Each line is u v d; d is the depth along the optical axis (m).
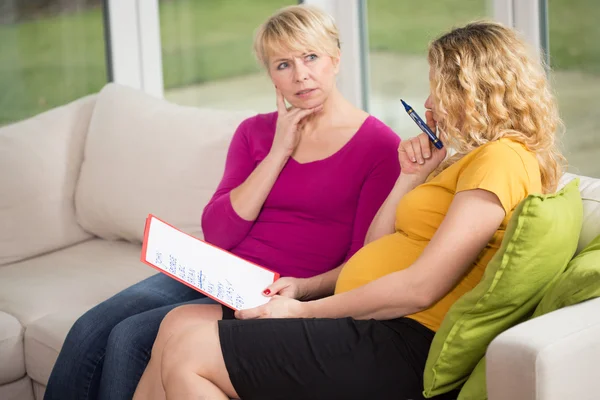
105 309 2.11
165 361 1.66
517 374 1.35
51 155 2.80
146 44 3.37
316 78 2.03
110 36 3.31
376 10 3.31
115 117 2.76
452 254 1.58
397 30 3.25
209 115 2.63
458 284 1.67
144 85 3.40
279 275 2.00
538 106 1.70
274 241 2.11
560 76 2.71
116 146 2.71
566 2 2.63
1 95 3.23
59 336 2.16
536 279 1.49
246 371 1.61
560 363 1.35
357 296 1.67
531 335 1.36
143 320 1.98
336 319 1.67
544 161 1.71
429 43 1.82
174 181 2.56
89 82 3.36
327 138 2.08
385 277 1.65
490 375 1.40
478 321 1.51
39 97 3.29
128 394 1.92
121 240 2.80
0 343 2.21
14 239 2.69
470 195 1.59
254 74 3.50
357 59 3.40
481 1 2.87
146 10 3.34
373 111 3.46
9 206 2.70
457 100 1.72
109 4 3.26
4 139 2.78
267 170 2.06
